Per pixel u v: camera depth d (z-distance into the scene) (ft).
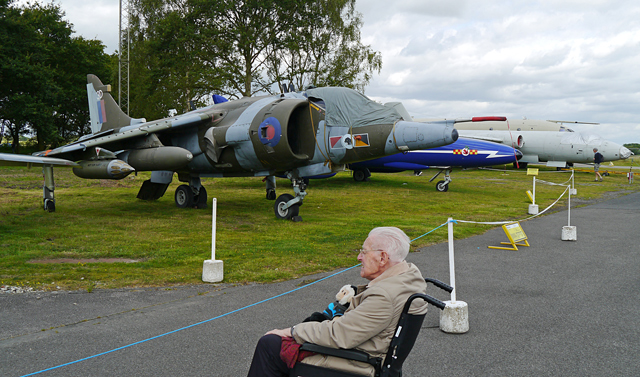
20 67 116.88
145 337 14.61
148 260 25.55
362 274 8.75
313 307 17.87
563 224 42.80
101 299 18.51
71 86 150.00
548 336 15.21
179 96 117.80
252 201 55.72
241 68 115.85
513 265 25.95
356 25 122.62
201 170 46.73
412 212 48.62
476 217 45.75
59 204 49.32
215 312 17.15
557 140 115.14
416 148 37.40
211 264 21.34
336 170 41.37
